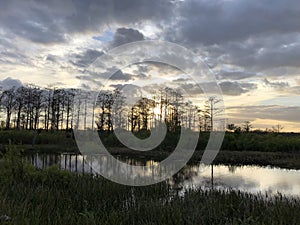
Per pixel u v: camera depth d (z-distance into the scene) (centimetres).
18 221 499
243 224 574
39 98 3997
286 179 1431
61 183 925
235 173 1622
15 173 946
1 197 649
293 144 2841
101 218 624
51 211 626
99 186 891
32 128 4122
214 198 780
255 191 1104
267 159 2294
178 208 668
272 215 639
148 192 891
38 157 2111
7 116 4141
